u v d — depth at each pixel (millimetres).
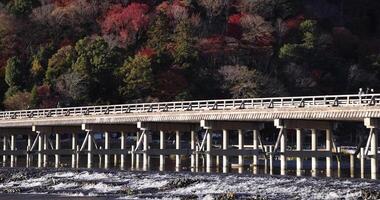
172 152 131375
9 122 157375
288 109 109375
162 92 196250
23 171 102812
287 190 78125
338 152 127312
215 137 197250
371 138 99438
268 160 126250
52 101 194000
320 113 104938
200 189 81312
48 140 156625
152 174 95938
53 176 96750
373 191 73688
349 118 103750
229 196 74250
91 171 101438
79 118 143000
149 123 132500
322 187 78812
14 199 77500
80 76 194000
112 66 198375
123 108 140125
